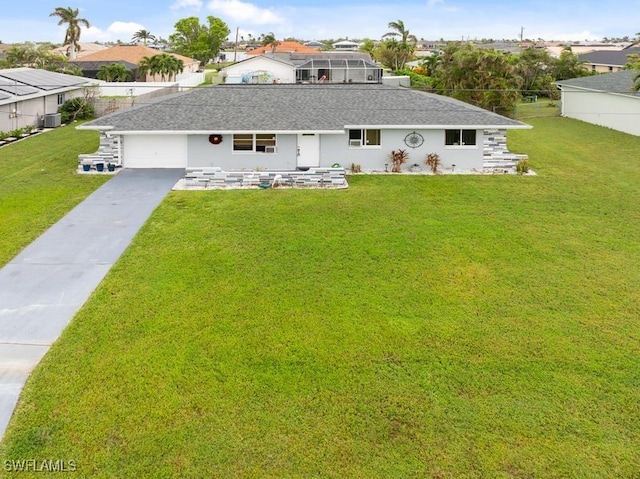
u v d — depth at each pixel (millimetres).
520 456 7074
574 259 13805
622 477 6742
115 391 8211
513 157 23984
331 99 25812
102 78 55938
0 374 8562
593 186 21344
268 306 11039
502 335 10062
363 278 12508
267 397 8172
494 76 41469
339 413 7844
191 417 7695
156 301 11133
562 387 8508
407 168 23891
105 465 6820
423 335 10023
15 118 32438
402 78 51875
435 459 7016
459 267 13219
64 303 11023
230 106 24703
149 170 23297
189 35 107562
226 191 20125
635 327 10383
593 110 39531
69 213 17062
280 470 6801
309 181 21062
